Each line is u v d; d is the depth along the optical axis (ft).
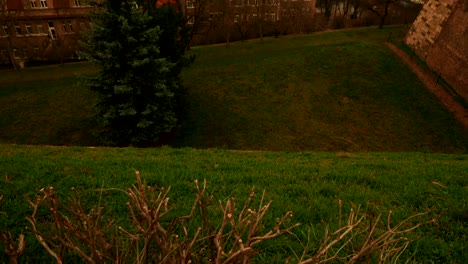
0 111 87.30
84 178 20.99
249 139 75.20
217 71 107.04
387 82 96.58
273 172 24.71
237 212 16.33
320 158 35.73
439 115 80.02
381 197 19.39
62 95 93.56
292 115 83.71
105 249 7.22
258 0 161.99
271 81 99.66
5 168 22.82
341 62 109.81
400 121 80.23
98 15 60.75
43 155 30.71
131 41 60.64
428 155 41.73
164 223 14.74
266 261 12.43
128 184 20.13
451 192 20.40
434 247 13.88
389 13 182.19
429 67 101.50
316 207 17.42
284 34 169.58
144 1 74.59
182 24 84.89
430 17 108.47
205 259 9.46
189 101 88.12
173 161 27.71
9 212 15.84
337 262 12.17
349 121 81.35
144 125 63.41
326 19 195.11
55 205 7.11
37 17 148.87
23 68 132.46
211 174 22.54
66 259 11.37
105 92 65.92
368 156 38.19
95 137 75.97
